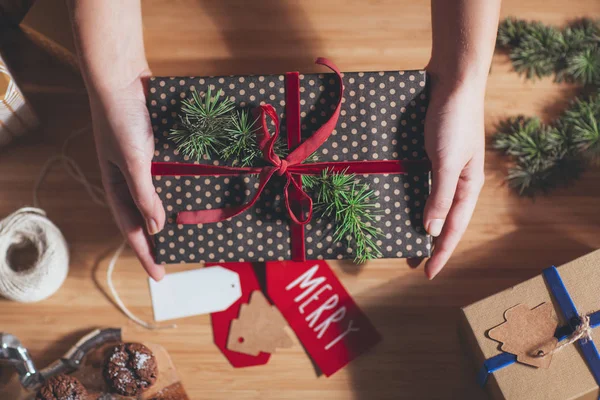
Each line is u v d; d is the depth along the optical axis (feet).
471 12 2.25
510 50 2.68
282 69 2.69
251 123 2.20
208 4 2.72
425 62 2.69
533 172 2.57
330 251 2.25
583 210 2.65
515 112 2.69
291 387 2.59
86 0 2.25
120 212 2.41
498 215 2.66
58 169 2.70
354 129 2.21
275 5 2.72
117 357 2.50
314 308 2.62
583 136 2.51
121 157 2.22
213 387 2.59
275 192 2.23
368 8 2.71
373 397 2.59
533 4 2.71
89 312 2.63
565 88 2.69
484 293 2.63
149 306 2.63
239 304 2.62
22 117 2.60
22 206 2.69
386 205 2.23
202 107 2.17
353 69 2.69
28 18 2.54
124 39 2.34
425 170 2.22
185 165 2.21
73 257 2.66
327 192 2.19
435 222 2.21
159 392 2.56
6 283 2.48
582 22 2.69
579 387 2.28
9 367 2.58
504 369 2.31
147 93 2.34
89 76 2.28
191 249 2.24
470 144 2.26
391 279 2.63
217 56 2.70
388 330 2.61
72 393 2.47
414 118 2.21
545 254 2.64
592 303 2.32
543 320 2.32
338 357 2.60
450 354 2.60
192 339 2.61
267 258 2.25
